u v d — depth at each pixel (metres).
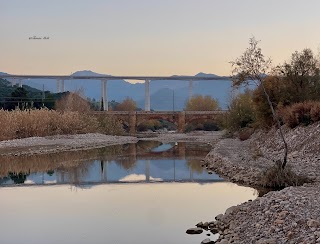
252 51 27.56
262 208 15.78
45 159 43.66
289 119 38.34
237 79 25.88
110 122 95.62
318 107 35.12
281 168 23.50
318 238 11.25
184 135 101.12
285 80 46.09
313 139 31.56
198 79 165.62
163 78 164.25
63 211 19.72
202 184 26.84
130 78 162.00
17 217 18.59
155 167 37.16
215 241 14.14
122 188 26.33
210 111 120.00
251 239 12.92
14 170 35.03
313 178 22.59
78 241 14.92
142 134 107.31
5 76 154.50
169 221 17.52
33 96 127.31
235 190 24.11
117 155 48.94
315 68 45.72
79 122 80.81
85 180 29.86
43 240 15.08
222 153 38.88
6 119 61.88
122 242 14.71
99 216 18.61
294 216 13.61
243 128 67.19
